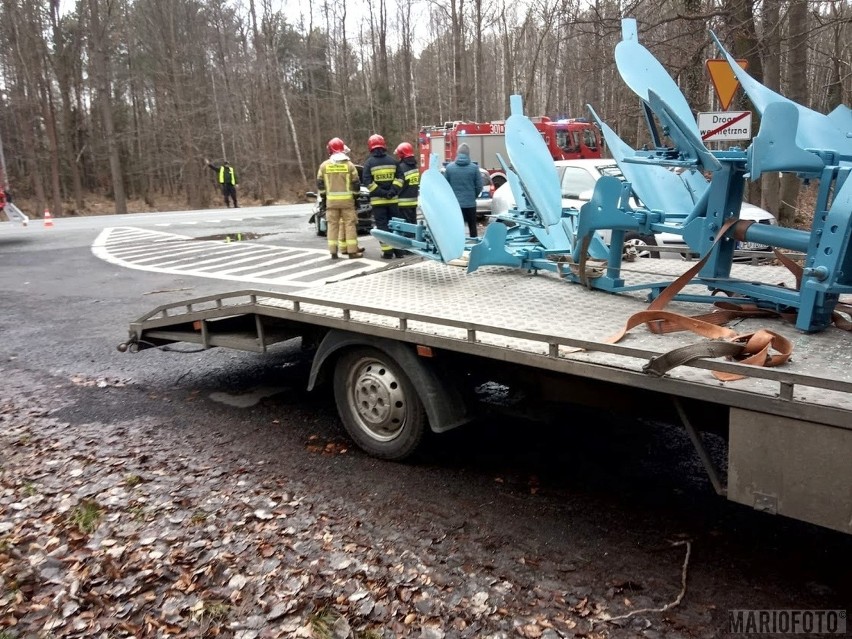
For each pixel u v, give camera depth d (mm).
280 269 11086
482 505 3641
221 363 6465
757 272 4828
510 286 4695
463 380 3971
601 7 12938
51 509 3633
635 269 5230
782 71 12898
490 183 14984
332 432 4727
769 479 2469
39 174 34406
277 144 45000
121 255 13484
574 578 2975
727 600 2811
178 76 37312
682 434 4543
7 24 31938
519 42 36438
